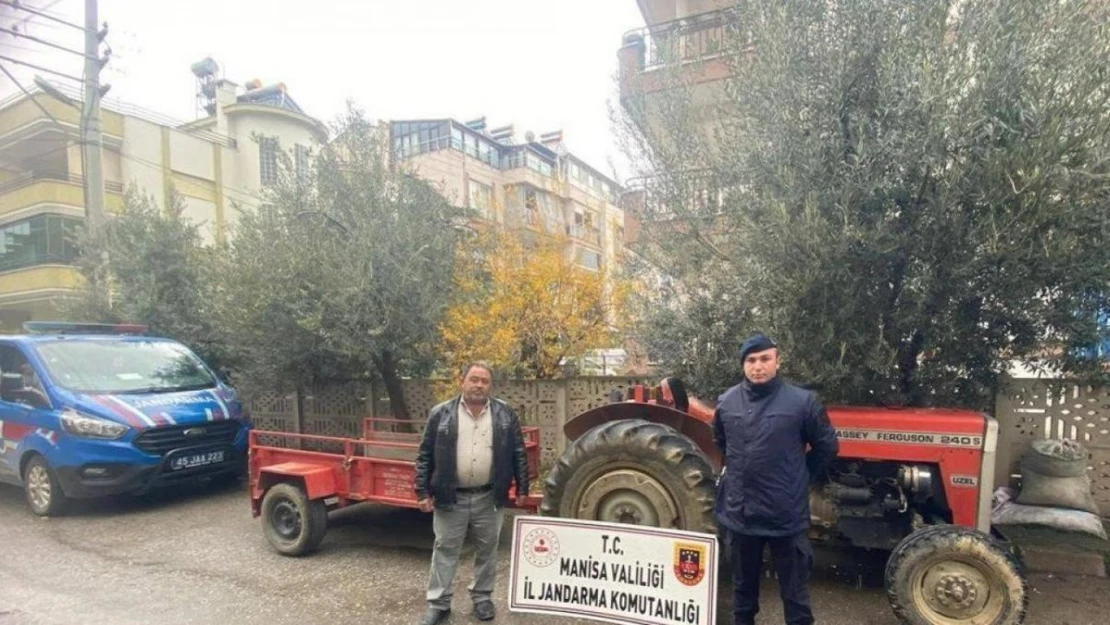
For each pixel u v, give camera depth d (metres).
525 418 6.95
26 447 6.20
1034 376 5.34
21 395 6.43
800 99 4.21
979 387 4.63
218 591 4.20
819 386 4.45
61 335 7.00
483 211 7.88
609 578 3.27
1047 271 3.77
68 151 20.17
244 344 7.09
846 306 4.14
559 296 7.20
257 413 8.73
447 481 3.54
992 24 3.79
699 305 4.95
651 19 13.06
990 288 4.01
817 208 3.91
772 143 4.32
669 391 4.40
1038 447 4.66
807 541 3.11
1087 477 4.68
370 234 6.45
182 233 9.32
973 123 3.60
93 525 5.80
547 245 7.32
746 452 3.06
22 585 4.38
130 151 21.48
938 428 3.59
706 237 5.04
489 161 30.39
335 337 6.36
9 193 19.94
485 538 3.69
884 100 3.98
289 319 6.56
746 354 3.14
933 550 3.18
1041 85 3.60
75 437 5.87
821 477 3.89
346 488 4.84
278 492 4.82
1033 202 3.52
